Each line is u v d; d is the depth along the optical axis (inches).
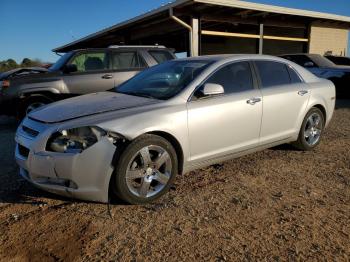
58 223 134.6
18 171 193.9
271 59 206.5
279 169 192.5
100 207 147.5
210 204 149.6
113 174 142.6
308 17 632.4
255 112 185.0
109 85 328.5
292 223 133.5
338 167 196.5
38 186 143.1
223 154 176.1
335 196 157.9
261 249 117.0
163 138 152.0
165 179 153.9
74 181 137.5
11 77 315.3
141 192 147.6
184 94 163.6
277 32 794.2
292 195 158.7
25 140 148.3
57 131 138.9
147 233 127.0
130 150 142.2
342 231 128.0
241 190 164.1
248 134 184.5
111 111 150.3
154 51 353.4
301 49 730.8
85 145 137.0
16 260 112.1
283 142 209.9
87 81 321.7
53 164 136.9
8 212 144.3
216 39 917.2
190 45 521.7
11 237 125.3
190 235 125.4
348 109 403.5
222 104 171.3
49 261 111.4
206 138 166.7
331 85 236.8
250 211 143.0
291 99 204.8
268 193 160.7
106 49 332.8
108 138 139.3
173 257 112.9
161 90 173.8
